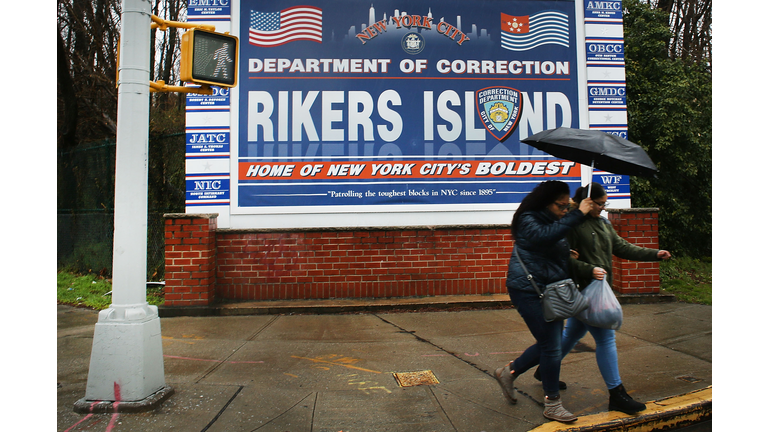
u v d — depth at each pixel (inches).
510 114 286.7
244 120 274.1
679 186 372.2
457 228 275.1
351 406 136.2
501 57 287.3
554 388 125.8
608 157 136.6
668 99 346.9
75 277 360.8
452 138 282.7
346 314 250.8
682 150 360.5
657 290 274.2
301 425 124.3
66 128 473.1
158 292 301.7
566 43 291.0
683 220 357.4
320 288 268.2
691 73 390.3
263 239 266.8
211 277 258.4
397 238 272.2
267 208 273.0
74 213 403.2
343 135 277.6
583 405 137.1
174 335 211.9
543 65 289.6
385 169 279.1
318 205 275.1
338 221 275.6
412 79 282.4
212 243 260.1
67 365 173.0
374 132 279.3
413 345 195.3
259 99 275.3
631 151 124.7
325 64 278.7
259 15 276.5
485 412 132.1
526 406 136.0
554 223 120.8
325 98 278.1
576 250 135.3
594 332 134.0
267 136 274.4
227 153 271.9
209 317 246.2
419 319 239.0
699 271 350.0
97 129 539.5
